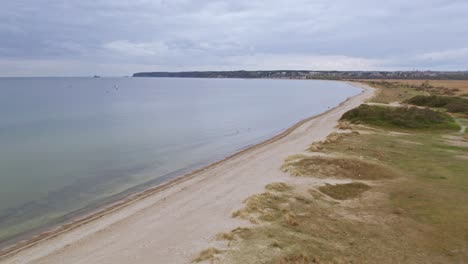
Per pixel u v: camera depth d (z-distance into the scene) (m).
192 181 22.55
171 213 16.88
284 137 37.59
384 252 12.15
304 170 22.09
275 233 13.19
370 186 19.30
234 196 18.52
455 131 36.12
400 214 15.52
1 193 21.41
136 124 51.09
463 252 12.26
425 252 12.25
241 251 11.77
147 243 13.60
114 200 20.11
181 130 46.25
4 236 15.53
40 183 23.39
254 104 86.56
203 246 12.63
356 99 79.88
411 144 29.77
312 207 16.25
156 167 27.67
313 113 65.50
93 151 33.03
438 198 17.36
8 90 154.62
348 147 27.84
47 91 148.25
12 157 30.41
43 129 45.41
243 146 35.75
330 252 11.93
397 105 59.94
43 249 13.87
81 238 14.69
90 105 82.38
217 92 141.62
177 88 181.25
